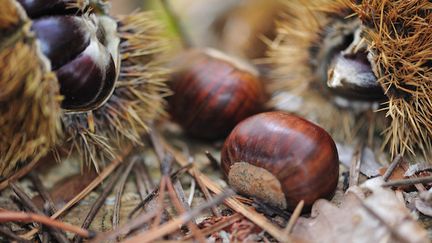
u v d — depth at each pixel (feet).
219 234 0.93
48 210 0.97
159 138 1.08
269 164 0.94
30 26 0.91
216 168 1.04
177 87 1.07
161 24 1.07
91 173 1.03
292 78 1.08
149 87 1.04
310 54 1.06
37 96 0.91
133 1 1.27
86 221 0.97
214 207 0.97
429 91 0.98
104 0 1.01
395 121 0.99
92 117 1.00
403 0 0.96
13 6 0.91
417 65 0.97
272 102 1.10
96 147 1.02
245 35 1.23
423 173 0.98
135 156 1.05
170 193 0.97
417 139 1.01
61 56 0.93
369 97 1.02
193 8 1.32
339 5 1.02
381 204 0.92
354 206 0.92
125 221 0.97
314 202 0.95
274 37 1.20
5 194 1.01
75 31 0.94
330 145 0.96
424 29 0.96
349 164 1.03
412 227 0.89
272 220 0.95
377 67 0.99
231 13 1.29
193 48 1.12
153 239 0.90
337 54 1.04
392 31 0.98
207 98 1.05
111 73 0.98
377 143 1.05
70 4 0.95
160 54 1.06
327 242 0.91
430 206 0.94
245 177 0.96
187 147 1.08
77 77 0.94
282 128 0.95
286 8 1.17
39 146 0.95
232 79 1.06
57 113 0.93
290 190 0.94
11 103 0.91
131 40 1.03
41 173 1.04
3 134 0.93
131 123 1.02
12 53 0.90
